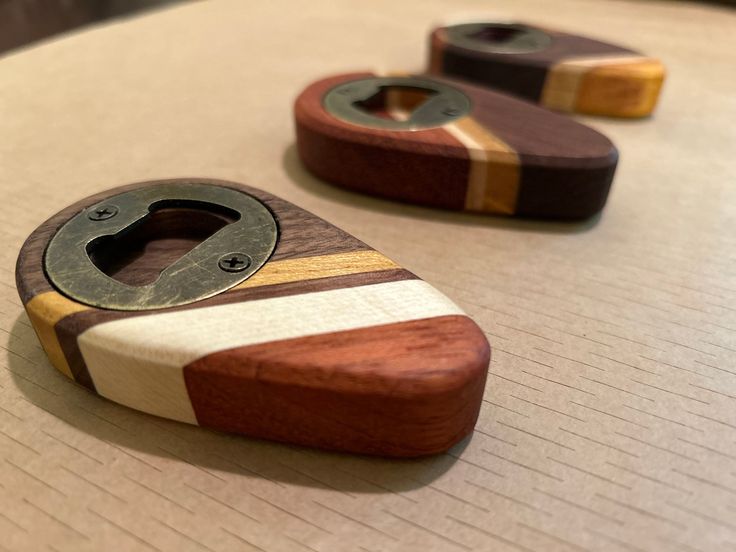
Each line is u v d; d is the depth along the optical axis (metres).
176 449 0.10
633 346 0.12
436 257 0.15
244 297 0.10
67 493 0.09
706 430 0.10
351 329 0.10
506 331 0.12
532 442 0.10
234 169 0.18
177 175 0.17
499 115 0.17
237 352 0.09
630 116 0.21
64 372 0.11
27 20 0.41
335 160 0.16
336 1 0.33
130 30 0.28
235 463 0.10
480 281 0.14
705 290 0.14
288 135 0.20
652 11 0.32
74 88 0.22
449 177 0.15
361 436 0.10
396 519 0.09
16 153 0.18
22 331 0.12
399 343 0.09
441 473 0.10
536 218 0.16
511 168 0.15
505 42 0.23
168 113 0.21
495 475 0.10
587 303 0.13
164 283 0.10
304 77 0.24
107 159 0.18
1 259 0.14
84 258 0.11
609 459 0.10
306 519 0.09
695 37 0.29
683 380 0.11
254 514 0.09
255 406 0.09
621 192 0.17
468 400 0.09
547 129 0.16
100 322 0.10
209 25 0.29
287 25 0.30
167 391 0.10
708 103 0.23
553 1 0.34
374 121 0.16
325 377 0.09
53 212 0.16
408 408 0.09
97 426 0.10
